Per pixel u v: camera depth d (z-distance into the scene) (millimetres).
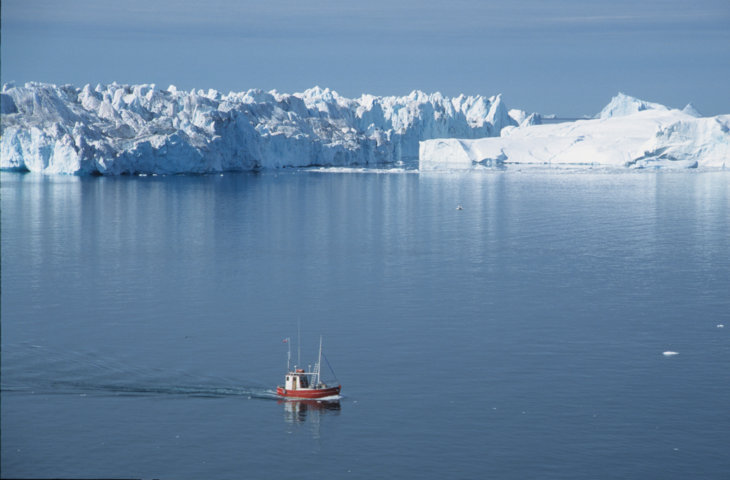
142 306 142500
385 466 83500
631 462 83750
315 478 81062
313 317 136000
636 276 168750
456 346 119375
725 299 148750
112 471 82000
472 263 182750
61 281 160750
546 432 89938
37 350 116500
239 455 85875
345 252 196125
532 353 116188
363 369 109688
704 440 88062
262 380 105875
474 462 83938
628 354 115625
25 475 80500
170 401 98500
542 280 164625
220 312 138875
